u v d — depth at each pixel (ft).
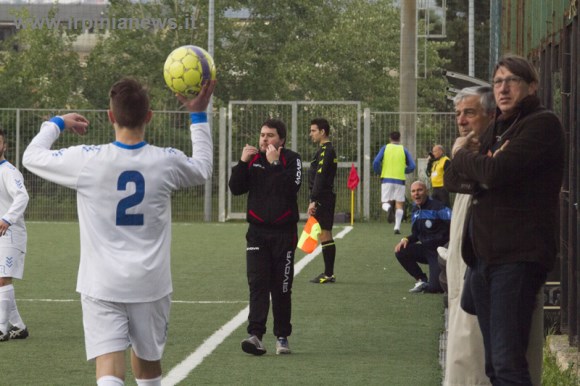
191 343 84.23
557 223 49.47
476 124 50.21
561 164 46.88
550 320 87.20
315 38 393.91
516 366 46.62
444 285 90.63
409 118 237.86
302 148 238.89
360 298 112.37
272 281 79.15
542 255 46.47
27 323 94.53
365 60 400.67
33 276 131.34
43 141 49.19
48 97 347.97
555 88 91.50
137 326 48.21
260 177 78.18
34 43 360.89
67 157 48.06
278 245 78.18
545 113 46.55
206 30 375.86
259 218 77.92
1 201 84.43
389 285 123.85
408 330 91.25
